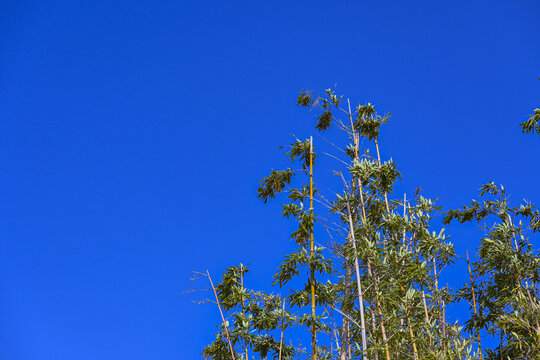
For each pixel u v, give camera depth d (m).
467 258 11.46
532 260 10.45
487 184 11.75
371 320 10.43
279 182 11.30
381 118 12.38
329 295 9.65
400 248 10.60
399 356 9.62
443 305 10.67
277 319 10.77
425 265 10.29
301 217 9.88
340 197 10.80
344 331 9.71
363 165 10.91
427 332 9.75
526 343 9.52
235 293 11.35
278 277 9.78
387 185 11.34
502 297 10.70
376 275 10.05
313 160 10.89
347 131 12.07
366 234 10.34
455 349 9.26
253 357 10.94
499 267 10.73
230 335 10.84
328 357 10.36
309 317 9.02
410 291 9.86
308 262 9.46
